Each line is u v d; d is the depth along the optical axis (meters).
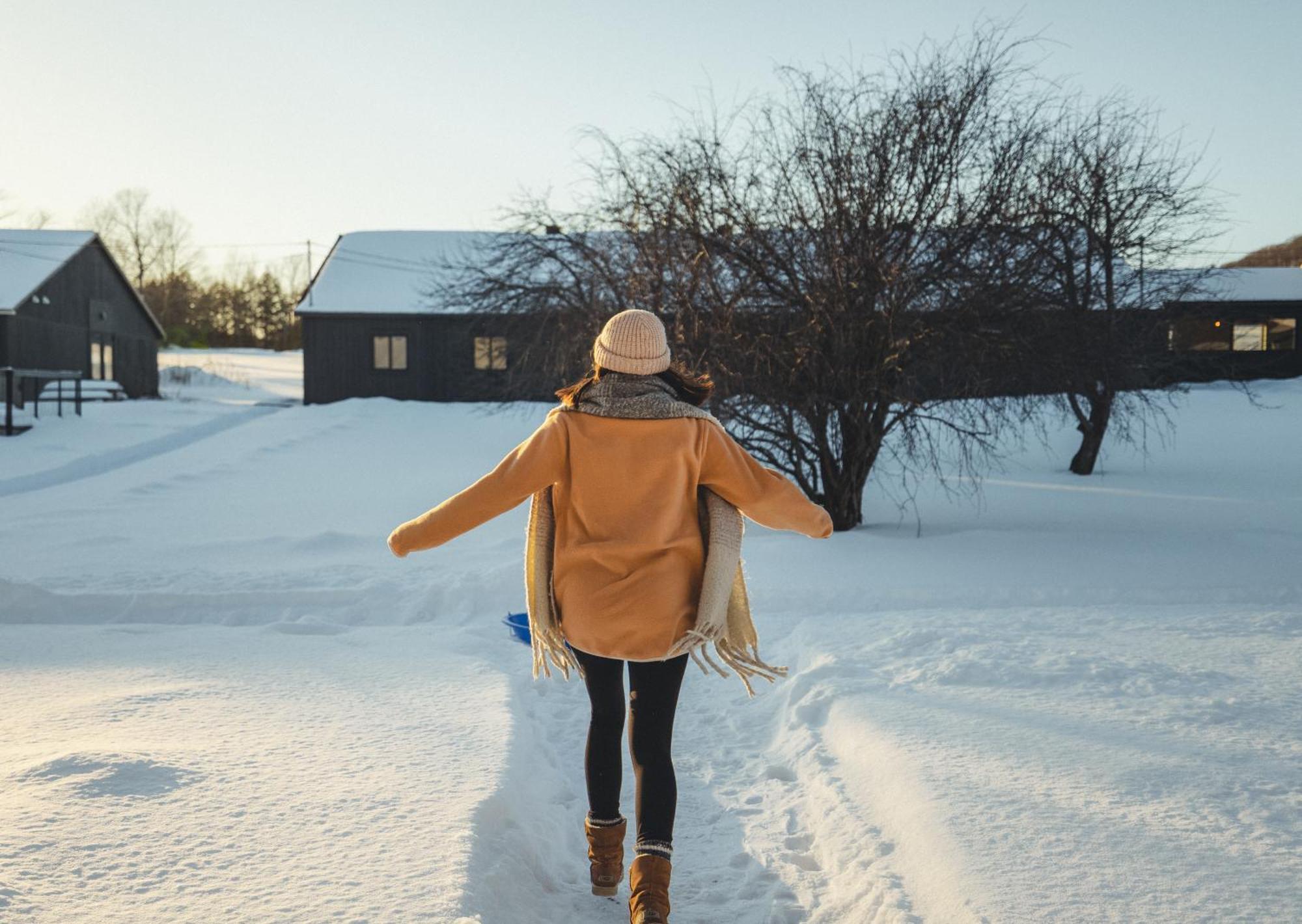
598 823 3.06
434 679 5.27
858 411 10.58
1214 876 2.73
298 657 5.87
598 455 2.93
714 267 10.45
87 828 2.98
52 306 32.31
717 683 5.79
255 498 14.56
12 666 5.56
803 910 3.00
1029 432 23.06
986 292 10.20
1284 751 3.80
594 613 2.90
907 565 9.06
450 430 25.03
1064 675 5.05
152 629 6.90
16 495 15.22
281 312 92.94
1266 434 22.31
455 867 2.77
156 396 40.66
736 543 3.02
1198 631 6.20
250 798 3.29
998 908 2.58
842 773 3.96
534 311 18.23
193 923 2.41
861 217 10.04
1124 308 13.96
